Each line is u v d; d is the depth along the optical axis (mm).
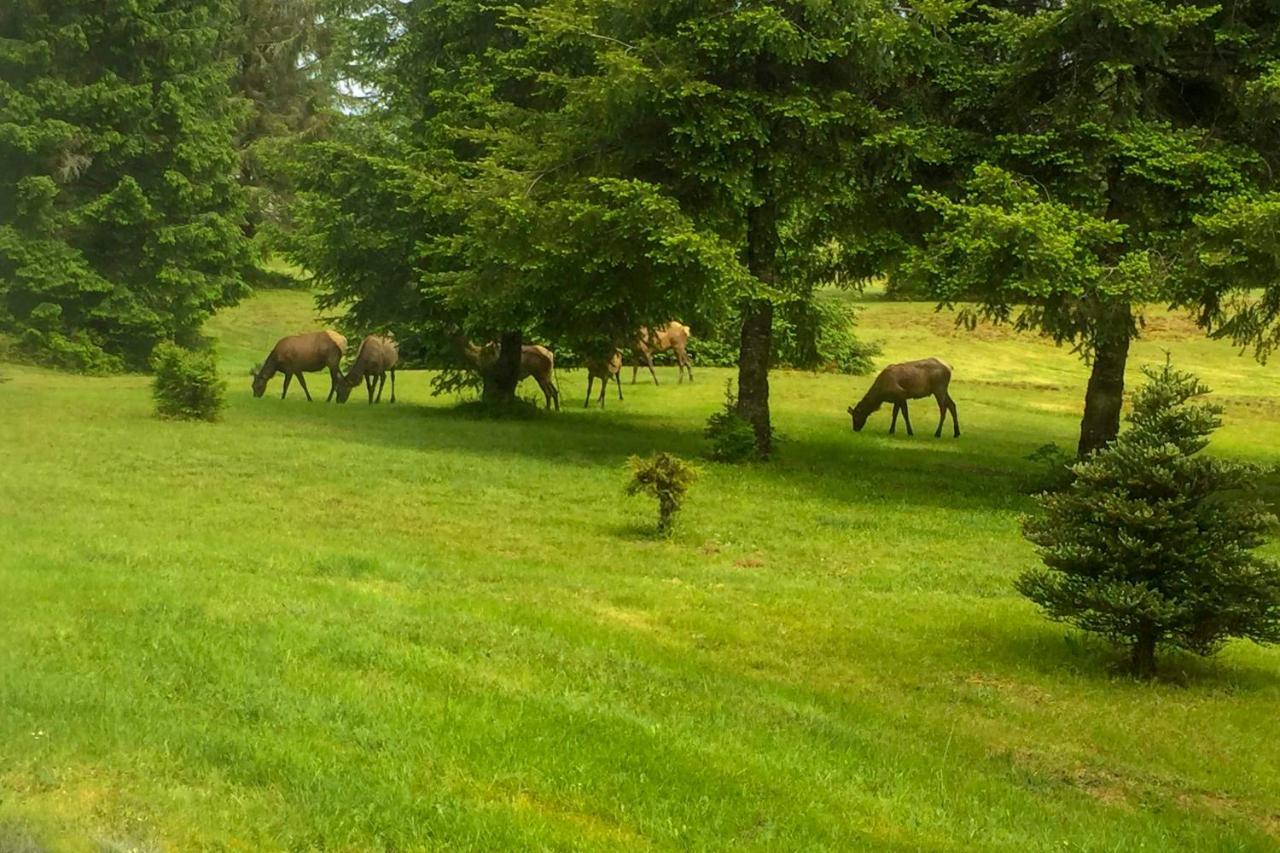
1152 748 7367
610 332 22125
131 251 33062
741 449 19547
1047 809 6168
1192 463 8516
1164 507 8508
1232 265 15344
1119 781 6820
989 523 15438
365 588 9273
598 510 14523
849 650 9070
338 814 4777
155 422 19781
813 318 23109
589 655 7930
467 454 18344
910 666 8781
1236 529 8570
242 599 8242
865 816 5707
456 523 13141
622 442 21016
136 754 5117
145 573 8922
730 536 13570
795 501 16234
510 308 20844
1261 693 8734
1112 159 16781
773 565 12305
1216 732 7762
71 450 16031
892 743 6941
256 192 45875
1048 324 16719
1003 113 18156
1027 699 8250
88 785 4758
